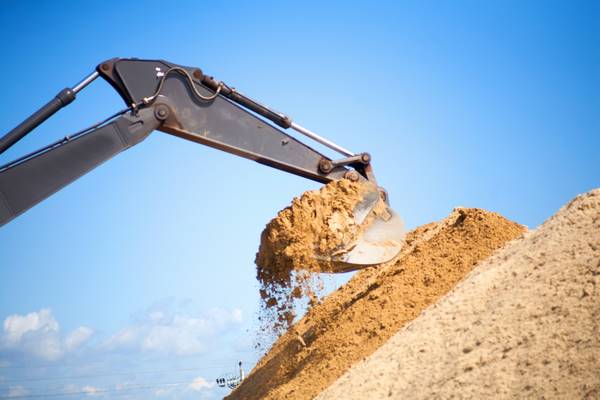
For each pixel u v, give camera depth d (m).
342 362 10.60
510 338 7.90
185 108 11.09
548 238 9.69
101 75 10.77
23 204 9.85
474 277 10.04
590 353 7.07
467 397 7.36
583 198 10.14
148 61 11.01
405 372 8.62
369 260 11.35
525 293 8.59
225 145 11.26
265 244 11.41
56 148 10.17
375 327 11.02
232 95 11.42
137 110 10.74
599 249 8.62
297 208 11.39
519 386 7.14
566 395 6.75
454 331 8.85
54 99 10.24
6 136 9.91
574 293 8.04
